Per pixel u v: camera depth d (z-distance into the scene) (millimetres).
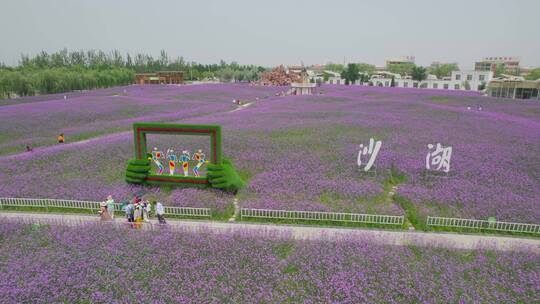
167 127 23703
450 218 18922
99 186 23953
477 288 13312
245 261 15008
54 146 36500
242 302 12562
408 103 66438
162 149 33562
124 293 13062
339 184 23953
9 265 14547
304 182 24469
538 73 146250
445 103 74562
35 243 16391
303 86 100750
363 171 27062
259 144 34844
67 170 27750
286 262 15125
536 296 13016
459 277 13914
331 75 180375
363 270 14195
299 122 47906
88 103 68688
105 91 107312
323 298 12766
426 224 19172
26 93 100625
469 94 91188
